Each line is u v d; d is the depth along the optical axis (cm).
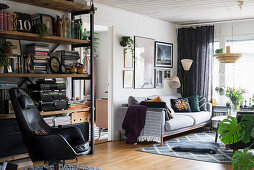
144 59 691
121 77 630
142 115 567
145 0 554
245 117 346
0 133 381
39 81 438
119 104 625
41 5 453
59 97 451
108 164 435
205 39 767
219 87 758
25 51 442
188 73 789
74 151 343
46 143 332
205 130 741
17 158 398
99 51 934
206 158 470
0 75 379
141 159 463
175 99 720
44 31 417
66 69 467
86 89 912
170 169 412
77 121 482
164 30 755
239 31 741
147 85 700
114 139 612
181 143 582
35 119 371
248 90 739
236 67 752
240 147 475
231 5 592
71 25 467
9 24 392
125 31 638
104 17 588
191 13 668
